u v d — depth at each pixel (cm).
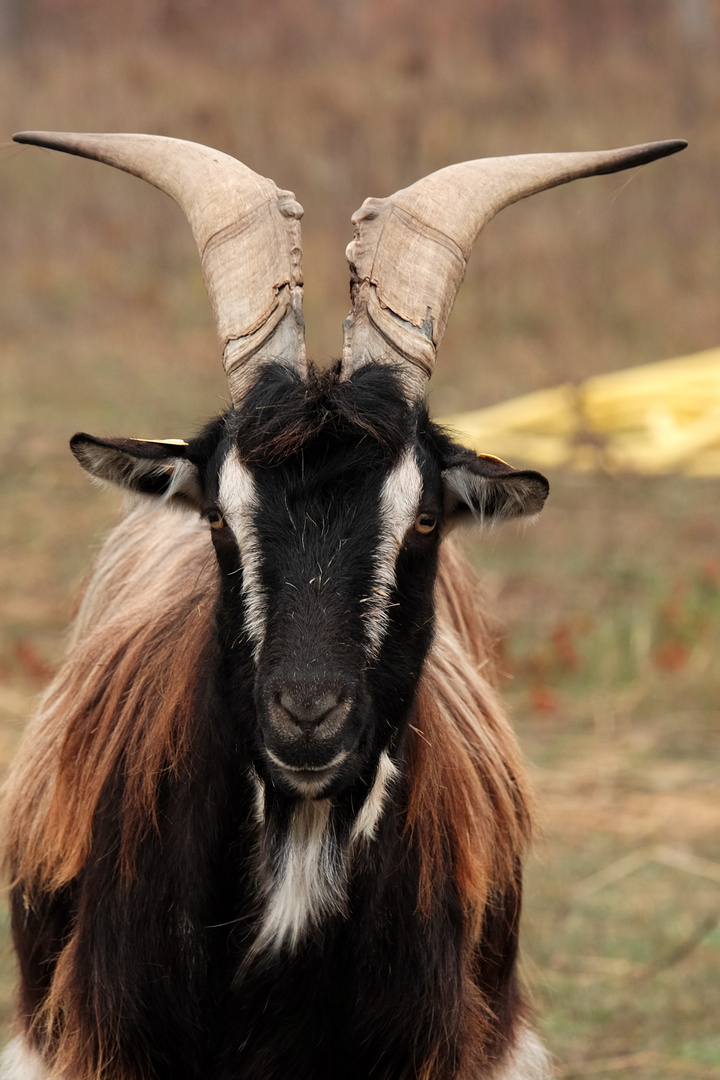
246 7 9381
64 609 3281
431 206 1343
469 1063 1292
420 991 1254
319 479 1110
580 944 2058
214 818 1230
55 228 6944
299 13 9394
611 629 3072
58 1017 1348
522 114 7950
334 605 1085
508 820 1398
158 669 1312
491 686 1633
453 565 1611
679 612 3088
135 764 1279
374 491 1120
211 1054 1279
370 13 9281
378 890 1227
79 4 9294
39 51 8731
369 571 1109
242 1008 1257
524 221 6881
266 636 1093
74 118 7600
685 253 6600
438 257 1316
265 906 1222
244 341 1267
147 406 4941
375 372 1169
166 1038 1269
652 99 8069
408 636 1156
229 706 1190
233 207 1330
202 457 1233
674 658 2945
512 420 4022
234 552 1145
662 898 2191
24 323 5972
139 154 1438
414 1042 1260
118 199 7262
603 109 7956
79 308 6209
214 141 7469
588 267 6400
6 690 2833
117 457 1214
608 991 1936
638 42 9044
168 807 1249
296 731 1065
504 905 1409
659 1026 1856
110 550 1686
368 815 1198
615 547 3497
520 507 1205
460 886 1289
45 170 7400
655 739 2748
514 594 3300
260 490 1123
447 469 1202
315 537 1104
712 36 8981
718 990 1945
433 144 7500
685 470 3812
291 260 1279
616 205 6956
